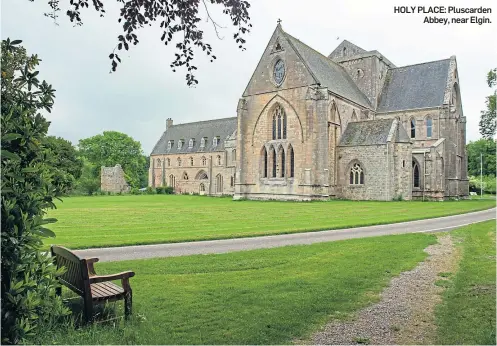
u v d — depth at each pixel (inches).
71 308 324.8
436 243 687.1
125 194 3472.0
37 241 260.2
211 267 496.4
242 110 2326.5
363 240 719.1
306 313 323.3
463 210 1344.7
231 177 3218.5
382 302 360.5
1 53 263.3
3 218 247.3
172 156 4239.7
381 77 2733.8
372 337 279.9
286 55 2180.1
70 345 252.2
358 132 2181.3
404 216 1154.7
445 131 2349.9
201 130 4148.6
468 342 266.4
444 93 2405.3
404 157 2026.3
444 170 2284.7
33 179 273.4
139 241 708.0
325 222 1019.9
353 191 2124.8
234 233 811.4
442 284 420.2
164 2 357.7
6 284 249.9
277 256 568.4
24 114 271.0
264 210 1430.9
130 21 358.3
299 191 2082.9
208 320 305.9
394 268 492.7
